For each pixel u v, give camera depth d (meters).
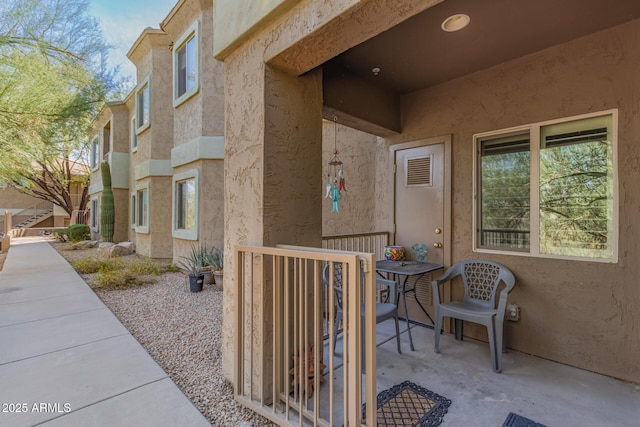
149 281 5.80
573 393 2.28
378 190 4.17
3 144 6.50
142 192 9.21
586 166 2.63
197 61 6.41
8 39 5.98
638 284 2.38
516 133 3.01
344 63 2.98
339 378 2.49
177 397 2.19
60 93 6.80
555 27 2.45
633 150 2.40
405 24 2.37
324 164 4.96
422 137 3.67
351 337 1.63
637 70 2.39
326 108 3.04
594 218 2.59
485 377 2.51
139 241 9.13
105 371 2.51
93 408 2.04
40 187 15.75
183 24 6.98
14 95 6.29
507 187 3.07
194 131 6.65
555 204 2.78
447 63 3.02
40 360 2.68
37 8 6.22
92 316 3.79
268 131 2.17
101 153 12.51
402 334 3.40
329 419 1.83
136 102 9.14
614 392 2.29
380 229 4.14
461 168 3.36
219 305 4.44
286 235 2.26
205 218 6.39
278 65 2.18
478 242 3.25
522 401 2.19
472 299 3.17
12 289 5.04
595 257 2.57
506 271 2.95
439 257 3.53
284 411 2.04
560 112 2.73
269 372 2.14
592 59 2.57
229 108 2.50
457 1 2.11
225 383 2.44
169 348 3.04
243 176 2.33
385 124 3.62
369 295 1.62
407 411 2.09
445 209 3.47
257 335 2.17
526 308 2.91
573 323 2.66
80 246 10.56
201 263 5.93
